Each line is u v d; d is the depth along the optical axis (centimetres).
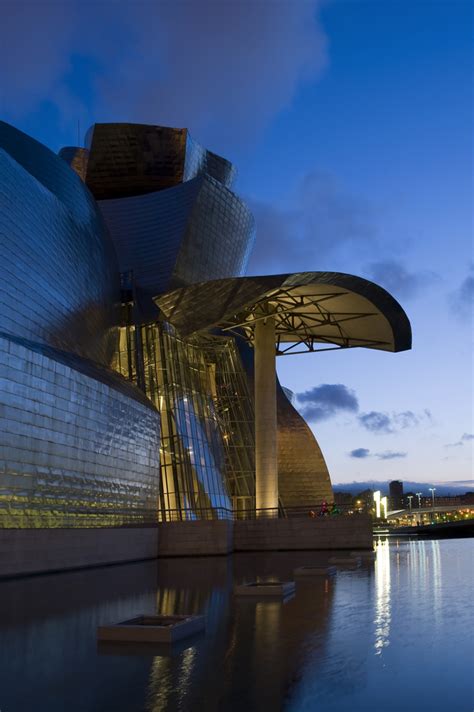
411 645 750
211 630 867
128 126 5416
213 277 5366
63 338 3184
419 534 8281
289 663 660
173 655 707
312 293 3969
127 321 4741
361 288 3859
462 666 642
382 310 4172
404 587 1409
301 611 1048
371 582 1534
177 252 4988
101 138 5484
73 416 2508
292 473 5991
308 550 3394
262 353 4319
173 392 4472
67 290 3306
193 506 4162
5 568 1934
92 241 3900
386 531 8862
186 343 4919
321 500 5972
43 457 2252
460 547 3522
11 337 2177
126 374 4544
